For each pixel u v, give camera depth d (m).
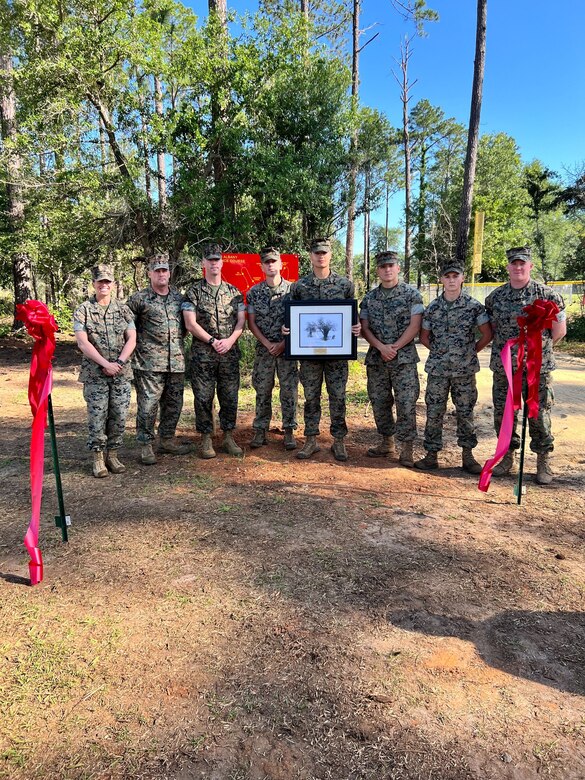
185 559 3.19
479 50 13.15
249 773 1.76
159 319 4.88
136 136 11.40
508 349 3.89
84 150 11.31
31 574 2.91
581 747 1.86
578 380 9.52
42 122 10.87
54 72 10.48
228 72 11.48
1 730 1.93
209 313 5.00
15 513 3.91
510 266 4.39
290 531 3.56
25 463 5.06
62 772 1.76
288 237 12.40
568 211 22.72
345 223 14.96
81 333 4.43
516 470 4.82
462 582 2.92
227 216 11.73
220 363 5.13
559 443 5.73
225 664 2.27
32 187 11.43
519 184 34.62
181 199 11.73
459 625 2.54
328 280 4.99
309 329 4.89
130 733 1.91
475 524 3.69
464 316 4.59
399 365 4.84
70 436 5.99
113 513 3.89
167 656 2.32
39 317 3.12
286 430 5.42
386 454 5.30
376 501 4.09
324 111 12.49
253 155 11.75
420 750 1.84
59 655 2.33
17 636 2.47
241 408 7.33
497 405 4.71
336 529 3.59
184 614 2.63
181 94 12.61
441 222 28.77
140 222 11.99
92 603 2.73
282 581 2.93
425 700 2.06
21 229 12.93
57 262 13.09
